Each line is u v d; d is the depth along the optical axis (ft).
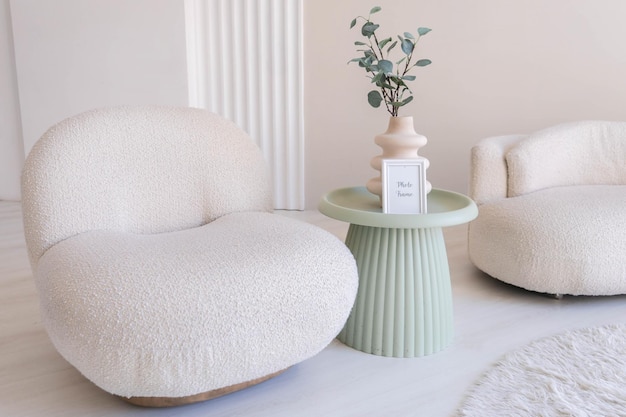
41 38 11.39
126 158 5.00
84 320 3.64
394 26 10.28
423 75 10.30
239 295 3.84
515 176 6.95
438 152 10.47
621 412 4.05
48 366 4.91
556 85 9.55
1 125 12.03
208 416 4.17
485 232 6.64
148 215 5.07
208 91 11.23
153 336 3.62
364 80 10.50
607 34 9.08
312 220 10.37
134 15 10.94
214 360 3.76
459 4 9.86
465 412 4.12
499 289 6.69
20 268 7.58
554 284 6.07
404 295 5.01
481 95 10.02
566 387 4.41
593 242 5.89
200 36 11.05
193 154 5.31
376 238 5.03
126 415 4.17
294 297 4.03
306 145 11.08
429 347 5.11
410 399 4.39
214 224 5.05
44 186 4.62
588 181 7.63
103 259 4.01
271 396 4.44
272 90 10.85
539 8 9.41
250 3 10.68
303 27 10.64
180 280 3.80
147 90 11.19
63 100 11.56
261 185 5.65
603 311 6.06
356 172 10.89
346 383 4.64
